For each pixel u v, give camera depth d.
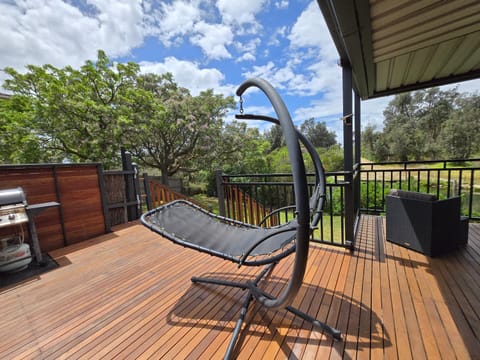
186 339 1.29
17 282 1.96
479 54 2.36
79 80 8.85
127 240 2.96
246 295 1.65
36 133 8.27
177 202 2.10
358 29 1.56
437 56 2.37
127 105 9.70
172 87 12.70
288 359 1.12
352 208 2.29
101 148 8.73
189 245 1.51
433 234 2.04
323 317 1.39
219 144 11.78
